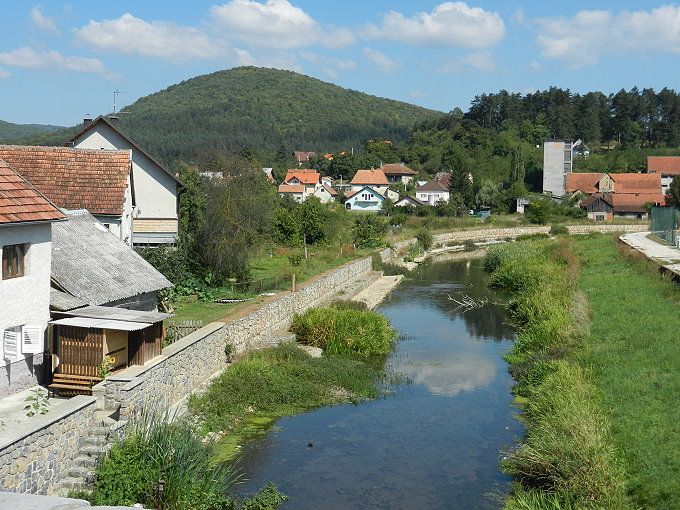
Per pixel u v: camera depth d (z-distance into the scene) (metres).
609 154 143.25
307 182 119.94
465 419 21.67
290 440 19.72
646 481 14.52
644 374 21.23
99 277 21.69
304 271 41.91
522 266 49.59
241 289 33.97
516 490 16.30
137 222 37.56
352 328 30.77
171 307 28.77
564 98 170.62
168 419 18.42
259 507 15.38
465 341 32.72
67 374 17.80
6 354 17.30
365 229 62.53
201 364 22.62
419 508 15.62
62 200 29.97
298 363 25.83
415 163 148.50
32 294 18.12
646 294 33.59
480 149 142.25
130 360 18.69
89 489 14.30
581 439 16.06
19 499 5.08
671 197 93.19
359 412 22.31
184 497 14.20
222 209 35.00
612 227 87.38
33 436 13.34
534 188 125.69
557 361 23.73
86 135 37.53
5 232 17.00
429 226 84.31
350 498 16.11
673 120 160.75
